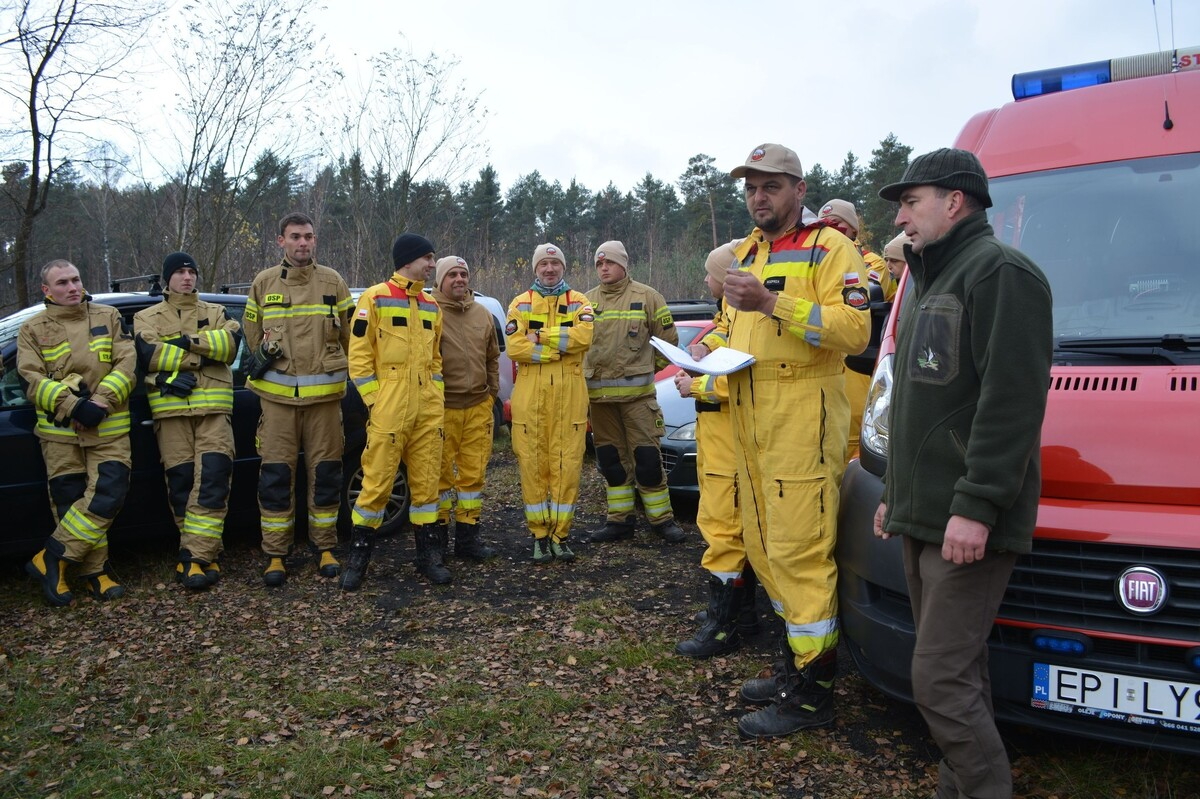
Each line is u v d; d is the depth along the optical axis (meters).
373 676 3.79
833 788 2.88
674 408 6.62
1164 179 3.38
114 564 5.38
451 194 15.43
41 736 3.26
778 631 4.32
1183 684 2.40
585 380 5.67
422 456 5.13
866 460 3.14
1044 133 3.75
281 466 5.11
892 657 2.88
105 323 4.82
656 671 3.82
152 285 5.71
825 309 3.03
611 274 5.93
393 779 2.94
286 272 5.17
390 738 3.20
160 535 5.26
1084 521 2.53
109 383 4.66
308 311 5.15
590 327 5.43
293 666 3.91
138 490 5.09
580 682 3.72
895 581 2.85
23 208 10.70
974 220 2.41
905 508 2.45
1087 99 3.76
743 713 3.43
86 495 4.74
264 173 12.41
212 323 5.13
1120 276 3.22
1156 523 2.45
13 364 4.84
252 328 5.21
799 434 3.16
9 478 4.70
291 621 4.49
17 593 4.86
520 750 3.13
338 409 5.33
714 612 4.00
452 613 4.60
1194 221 3.23
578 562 5.55
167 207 12.98
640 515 6.80
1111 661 2.49
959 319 2.34
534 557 5.53
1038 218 3.52
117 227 16.53
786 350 3.18
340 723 3.35
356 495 6.02
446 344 5.46
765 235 3.41
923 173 2.41
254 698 3.58
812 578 3.20
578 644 4.13
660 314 5.98
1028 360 2.21
